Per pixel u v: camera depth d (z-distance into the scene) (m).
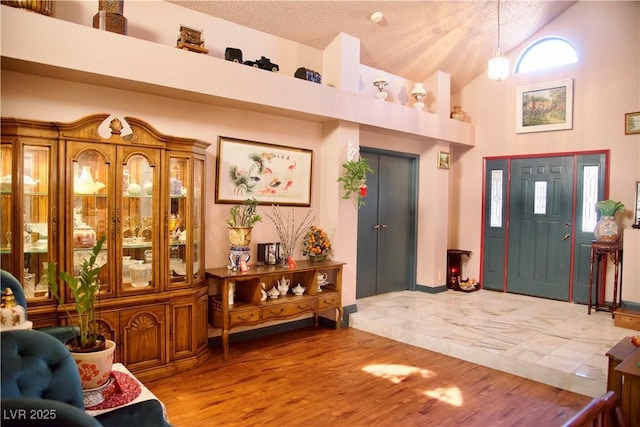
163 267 3.42
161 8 3.79
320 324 5.00
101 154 3.14
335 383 3.35
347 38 4.81
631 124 5.24
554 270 5.86
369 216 5.84
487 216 6.50
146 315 3.33
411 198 6.38
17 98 3.08
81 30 3.01
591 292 5.09
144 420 1.66
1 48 2.71
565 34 5.75
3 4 2.80
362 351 4.10
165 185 3.42
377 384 3.35
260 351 4.06
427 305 5.44
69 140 3.01
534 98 6.01
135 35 3.66
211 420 2.76
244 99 3.87
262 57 4.19
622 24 5.32
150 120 3.69
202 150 3.76
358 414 2.87
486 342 4.01
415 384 3.36
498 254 6.40
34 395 1.40
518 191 6.20
